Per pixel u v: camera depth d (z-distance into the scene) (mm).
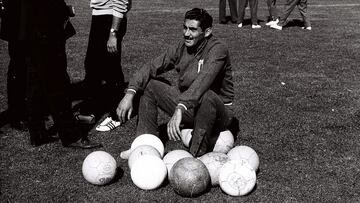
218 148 5230
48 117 6594
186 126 5477
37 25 5332
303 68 10094
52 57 5480
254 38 13695
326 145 5836
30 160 5266
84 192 4543
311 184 4781
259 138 6047
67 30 5758
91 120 6551
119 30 6270
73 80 8797
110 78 6664
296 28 15984
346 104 7617
